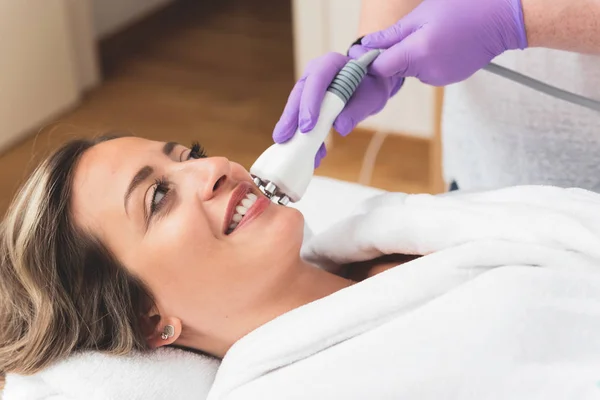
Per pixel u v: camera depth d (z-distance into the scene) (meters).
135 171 1.01
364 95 1.07
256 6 3.72
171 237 0.97
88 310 1.01
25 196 1.06
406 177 2.42
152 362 1.01
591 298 0.86
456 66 1.04
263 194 1.02
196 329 1.04
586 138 1.19
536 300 0.85
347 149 2.60
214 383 0.99
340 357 0.89
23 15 2.62
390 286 0.91
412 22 1.05
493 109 1.25
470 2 1.01
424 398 0.84
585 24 0.97
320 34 2.39
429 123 2.46
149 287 1.00
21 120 2.69
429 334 0.86
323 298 0.96
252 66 3.16
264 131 2.71
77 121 2.83
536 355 0.83
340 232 1.09
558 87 1.16
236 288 0.99
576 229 0.89
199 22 3.59
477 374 0.83
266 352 0.93
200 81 3.08
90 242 1.01
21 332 1.04
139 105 2.93
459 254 0.91
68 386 0.98
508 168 1.30
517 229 0.92
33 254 1.02
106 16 3.29
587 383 0.82
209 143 2.66
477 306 0.86
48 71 2.78
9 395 1.00
